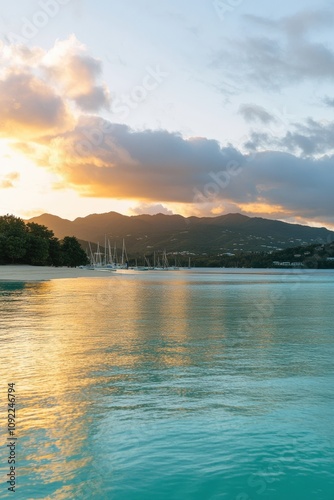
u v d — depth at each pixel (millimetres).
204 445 10438
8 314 37594
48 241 182375
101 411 12664
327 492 8469
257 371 17609
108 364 18641
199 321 33938
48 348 22062
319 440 10742
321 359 20078
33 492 8430
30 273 137000
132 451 10125
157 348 22375
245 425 11641
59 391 14586
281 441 10703
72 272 154500
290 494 8438
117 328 29453
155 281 127625
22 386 15148
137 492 8484
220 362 19281
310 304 51906
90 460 9688
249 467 9414
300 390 14898
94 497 8289
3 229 169125
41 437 10859
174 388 15039
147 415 12359
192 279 149375
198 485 8719
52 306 45125
